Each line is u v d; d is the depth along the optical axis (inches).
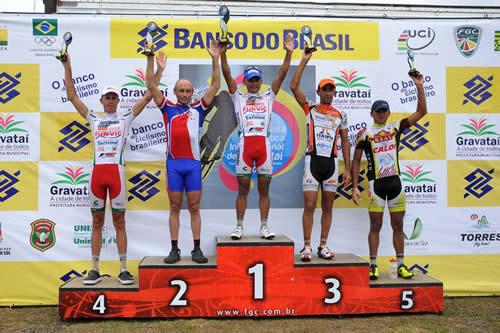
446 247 175.3
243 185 154.5
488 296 173.8
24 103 168.1
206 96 154.1
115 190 151.0
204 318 144.4
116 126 153.9
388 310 147.6
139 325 138.5
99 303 142.3
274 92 157.9
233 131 171.8
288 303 145.3
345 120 161.6
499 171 177.6
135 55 171.3
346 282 146.8
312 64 174.9
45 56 169.0
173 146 151.7
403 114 176.6
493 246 175.9
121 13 189.6
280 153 173.3
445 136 177.2
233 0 217.5
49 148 168.1
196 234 151.9
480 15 219.3
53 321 144.3
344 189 173.3
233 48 173.2
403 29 177.9
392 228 160.7
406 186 175.6
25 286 165.0
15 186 166.7
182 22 172.7
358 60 176.1
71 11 204.2
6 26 168.2
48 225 166.9
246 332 132.9
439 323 140.9
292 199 172.7
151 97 155.2
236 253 144.9
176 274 143.8
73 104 155.7
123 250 152.6
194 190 151.5
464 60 178.5
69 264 166.6
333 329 135.8
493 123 178.4
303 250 155.0
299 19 175.2
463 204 176.2
